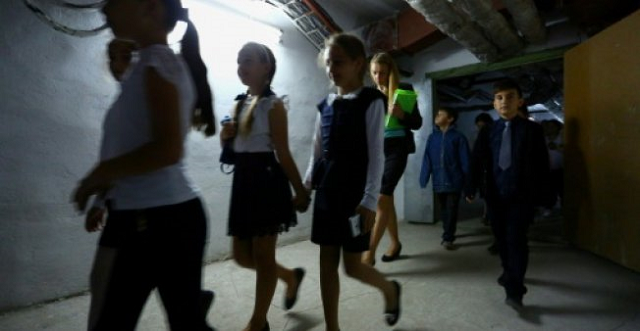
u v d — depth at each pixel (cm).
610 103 256
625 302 199
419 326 177
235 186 160
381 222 261
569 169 311
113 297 82
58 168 212
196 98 103
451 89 607
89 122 223
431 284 232
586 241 288
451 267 266
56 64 209
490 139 210
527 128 196
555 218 457
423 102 436
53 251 211
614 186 254
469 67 405
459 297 211
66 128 214
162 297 92
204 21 275
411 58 445
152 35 84
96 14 221
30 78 200
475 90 641
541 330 171
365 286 227
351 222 140
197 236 91
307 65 364
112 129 82
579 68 294
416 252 308
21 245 199
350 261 148
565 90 316
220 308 201
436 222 432
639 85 230
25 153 199
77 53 217
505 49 368
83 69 220
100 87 227
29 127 200
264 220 154
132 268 83
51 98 208
